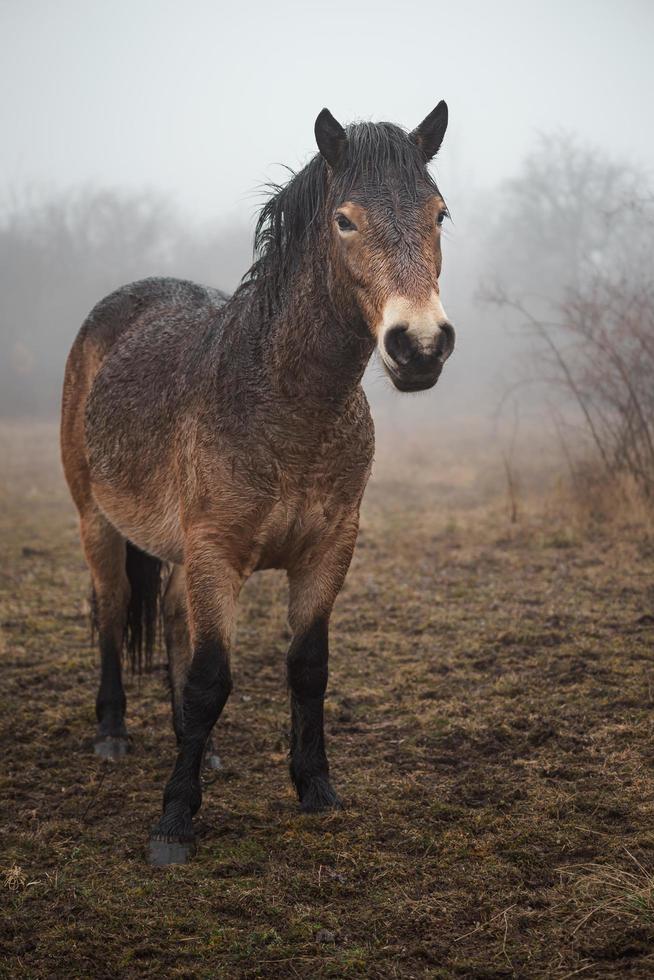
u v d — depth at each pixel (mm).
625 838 2797
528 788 3221
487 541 7902
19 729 3990
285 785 3406
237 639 5434
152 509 3439
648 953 2213
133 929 2418
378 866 2713
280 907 2494
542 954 2248
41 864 2797
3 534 9117
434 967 2227
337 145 2629
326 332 2680
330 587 3076
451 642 5109
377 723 3988
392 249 2383
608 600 5730
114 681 3961
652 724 3697
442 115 2855
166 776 3523
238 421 2809
